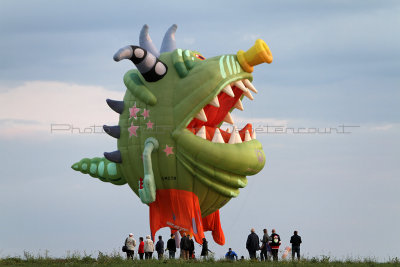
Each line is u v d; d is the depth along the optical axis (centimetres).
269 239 11644
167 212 12044
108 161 13125
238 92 12394
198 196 12000
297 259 11144
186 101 11644
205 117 11669
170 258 11219
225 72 11769
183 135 11600
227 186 12075
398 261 10700
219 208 12550
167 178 11856
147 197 11619
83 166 13425
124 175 12488
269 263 10444
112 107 12300
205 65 11838
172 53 12100
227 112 12425
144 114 11869
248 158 11875
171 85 11838
